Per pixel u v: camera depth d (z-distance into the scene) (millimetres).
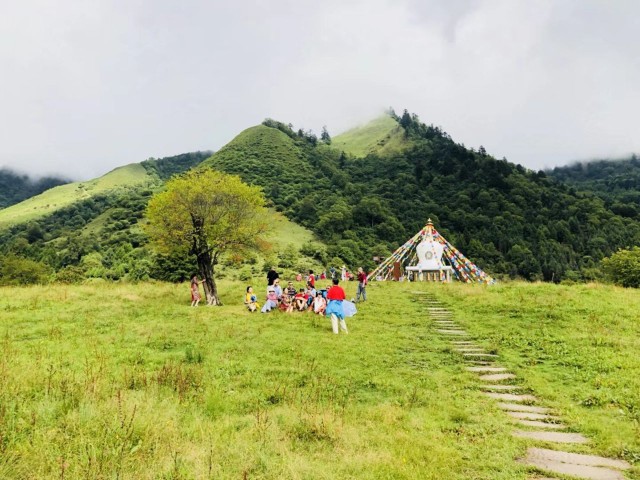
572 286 28156
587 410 10289
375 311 23234
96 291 26844
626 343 15539
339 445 7641
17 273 75312
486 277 42125
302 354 14125
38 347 13438
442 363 14375
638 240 123625
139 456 6438
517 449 7969
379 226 135250
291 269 90938
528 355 15219
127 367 11750
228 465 6426
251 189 27109
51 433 6898
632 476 6965
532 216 143250
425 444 7914
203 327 17625
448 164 185625
